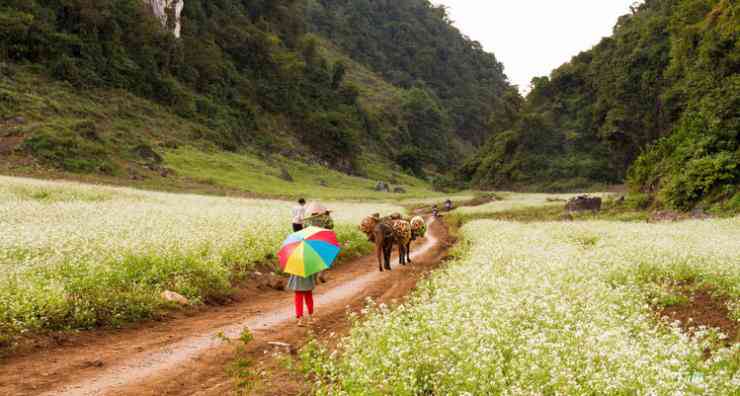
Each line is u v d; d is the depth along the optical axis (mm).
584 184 103750
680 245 14789
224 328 8984
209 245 13844
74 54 79188
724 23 45688
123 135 66000
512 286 8969
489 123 146250
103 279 9805
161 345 7891
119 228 14438
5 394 5777
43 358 7023
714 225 23344
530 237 18828
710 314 9938
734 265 11547
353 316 7387
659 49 100000
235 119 101625
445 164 184625
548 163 112375
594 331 6539
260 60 124000
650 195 39375
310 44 154125
